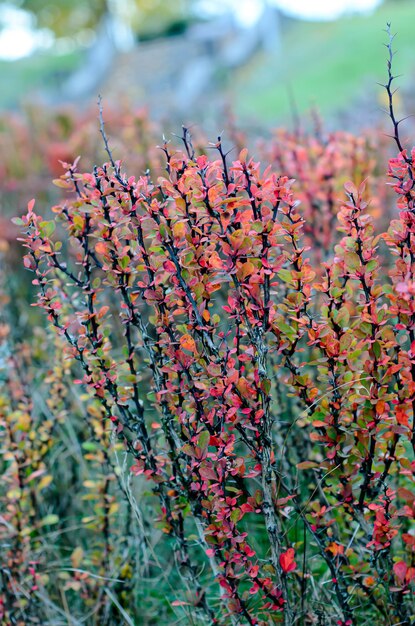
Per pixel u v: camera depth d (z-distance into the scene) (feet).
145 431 7.18
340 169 10.85
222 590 8.14
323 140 11.96
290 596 7.38
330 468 6.62
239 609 6.63
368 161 10.85
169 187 6.23
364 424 6.45
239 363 7.03
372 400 6.18
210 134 16.43
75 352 7.02
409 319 6.03
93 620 8.64
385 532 6.40
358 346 6.41
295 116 11.89
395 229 6.28
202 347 6.57
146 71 72.84
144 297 6.61
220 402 6.26
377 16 70.95
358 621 7.63
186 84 62.49
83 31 97.66
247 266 6.17
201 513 6.92
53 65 84.58
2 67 84.12
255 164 6.40
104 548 8.61
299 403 8.44
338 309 6.78
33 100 23.00
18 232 15.38
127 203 6.46
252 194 6.36
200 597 7.38
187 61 73.26
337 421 6.50
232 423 6.55
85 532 10.05
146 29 95.14
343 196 9.93
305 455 8.55
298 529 8.48
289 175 10.66
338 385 6.48
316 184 10.25
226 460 6.44
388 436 6.35
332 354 6.33
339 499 6.73
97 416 8.21
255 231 6.31
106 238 6.61
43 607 8.82
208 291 6.46
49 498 10.07
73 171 6.89
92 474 10.18
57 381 8.94
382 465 6.99
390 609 7.12
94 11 93.45
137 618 8.73
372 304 6.22
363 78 43.75
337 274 6.61
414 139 14.83
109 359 7.04
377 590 7.22
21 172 19.15
